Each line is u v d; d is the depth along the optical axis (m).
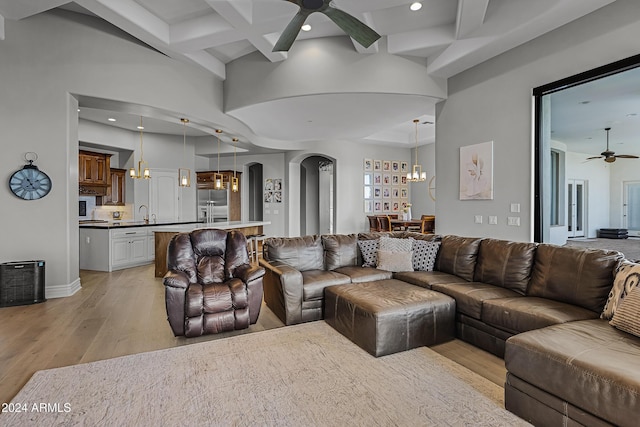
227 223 7.19
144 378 2.27
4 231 3.99
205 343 2.86
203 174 9.22
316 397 2.05
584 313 2.35
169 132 8.29
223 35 4.08
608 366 1.55
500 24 3.76
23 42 4.04
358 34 2.95
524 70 3.91
